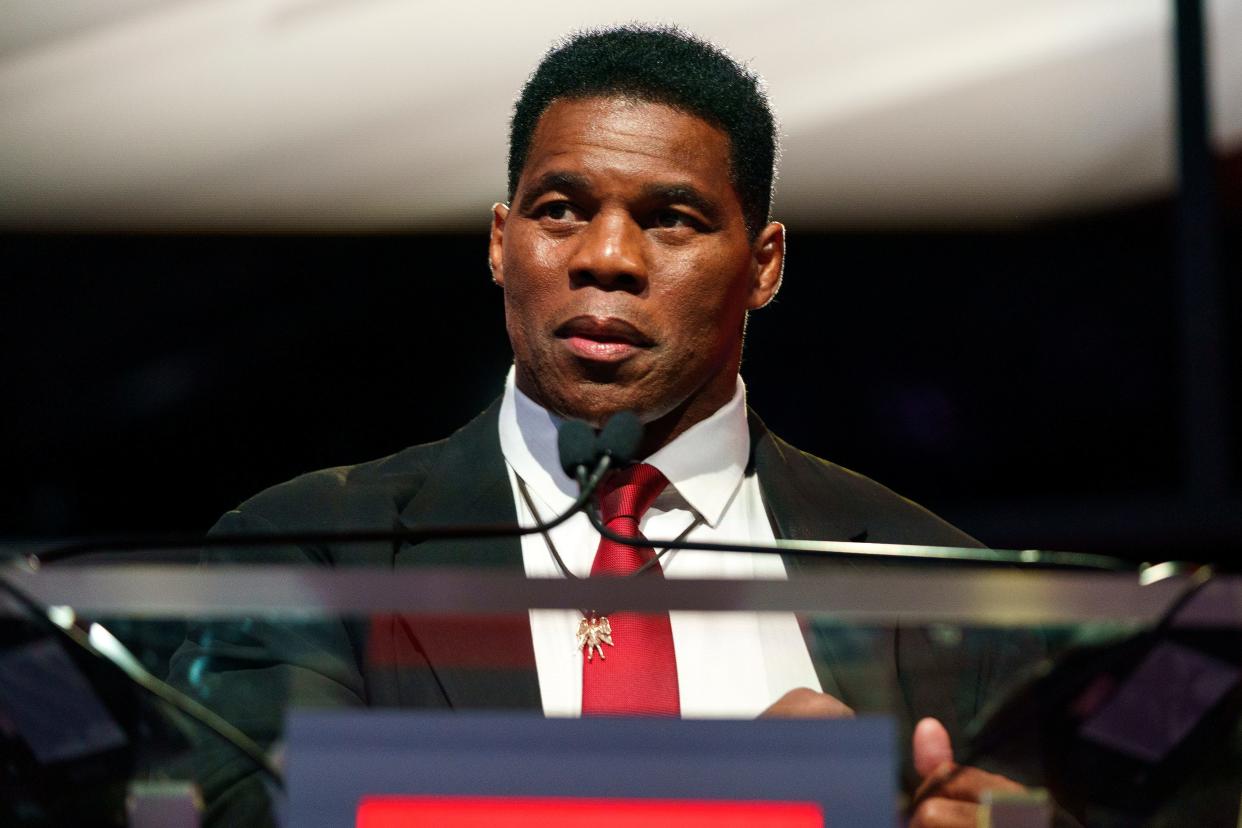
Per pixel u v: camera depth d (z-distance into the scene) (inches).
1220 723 135.6
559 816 121.3
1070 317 564.1
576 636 174.1
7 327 520.7
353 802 121.9
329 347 539.2
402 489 213.9
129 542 153.1
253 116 485.4
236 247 510.9
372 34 481.4
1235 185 541.3
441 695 139.4
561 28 479.2
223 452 541.6
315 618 135.3
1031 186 530.9
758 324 567.5
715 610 130.9
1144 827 136.0
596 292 199.9
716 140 208.1
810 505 217.9
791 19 494.0
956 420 569.6
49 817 132.5
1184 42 526.0
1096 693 136.9
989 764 136.4
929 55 508.7
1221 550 560.1
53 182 489.1
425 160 492.7
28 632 131.4
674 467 209.2
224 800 129.5
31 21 472.1
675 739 122.3
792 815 121.7
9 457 532.4
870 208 527.2
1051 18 517.0
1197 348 555.5
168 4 477.1
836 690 142.6
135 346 531.5
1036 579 134.6
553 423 209.5
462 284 528.4
